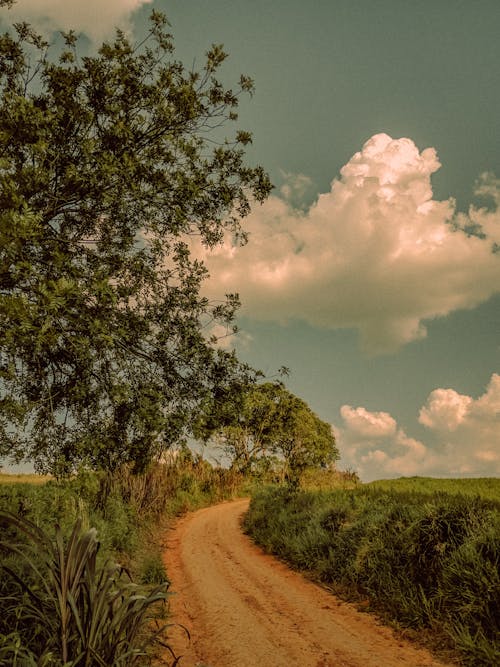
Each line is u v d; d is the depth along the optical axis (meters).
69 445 7.29
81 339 5.99
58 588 4.27
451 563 7.62
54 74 7.11
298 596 9.91
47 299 5.15
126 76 7.34
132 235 7.77
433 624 7.12
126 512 16.97
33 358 6.67
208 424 7.66
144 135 7.56
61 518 10.88
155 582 10.70
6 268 5.24
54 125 6.30
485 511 8.69
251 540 18.48
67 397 7.18
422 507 10.06
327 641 7.07
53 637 4.30
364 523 11.52
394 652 6.50
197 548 16.52
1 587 5.32
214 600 9.62
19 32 7.38
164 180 7.54
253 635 7.43
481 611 6.53
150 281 8.04
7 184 5.21
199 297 8.41
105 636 4.33
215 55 8.04
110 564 4.85
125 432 7.44
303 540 13.33
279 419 27.11
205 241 8.58
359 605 8.94
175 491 29.08
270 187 8.52
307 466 29.66
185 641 7.15
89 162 6.56
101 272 6.21
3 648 3.94
